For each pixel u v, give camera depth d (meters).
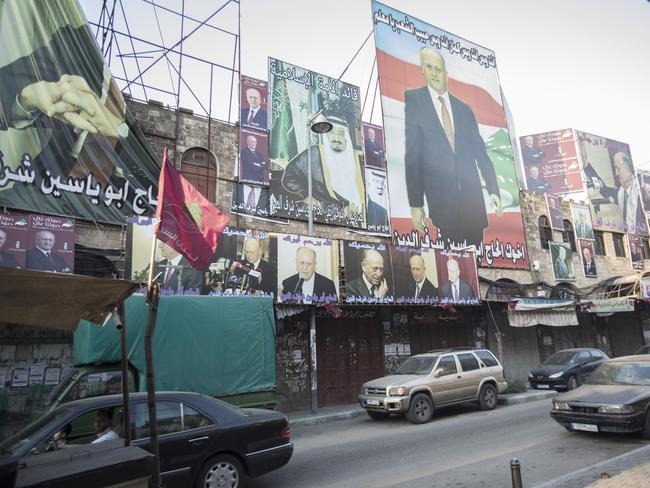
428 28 22.62
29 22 12.53
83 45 13.30
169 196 5.77
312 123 14.24
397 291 15.46
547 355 22.66
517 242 22.41
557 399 9.18
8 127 11.67
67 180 12.30
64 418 5.43
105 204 12.80
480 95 23.55
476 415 12.53
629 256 27.80
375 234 18.19
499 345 19.50
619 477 5.75
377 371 17.12
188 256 5.89
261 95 16.72
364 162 18.66
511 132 30.70
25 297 4.66
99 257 12.56
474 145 22.38
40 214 11.70
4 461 3.00
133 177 13.41
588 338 24.91
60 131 12.43
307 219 16.58
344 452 8.89
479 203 21.62
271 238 13.35
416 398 11.68
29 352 11.22
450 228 20.28
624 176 29.58
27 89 12.15
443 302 16.47
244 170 15.70
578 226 25.72
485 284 20.73
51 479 3.39
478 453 8.21
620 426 8.21
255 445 6.29
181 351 8.99
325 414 13.58
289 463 8.16
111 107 13.41
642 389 8.79
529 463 7.33
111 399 5.81
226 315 9.66
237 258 12.64
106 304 4.99
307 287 13.70
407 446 9.12
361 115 19.08
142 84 15.24
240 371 9.58
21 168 11.66
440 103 21.77
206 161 15.34
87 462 3.75
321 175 17.38
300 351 15.55
